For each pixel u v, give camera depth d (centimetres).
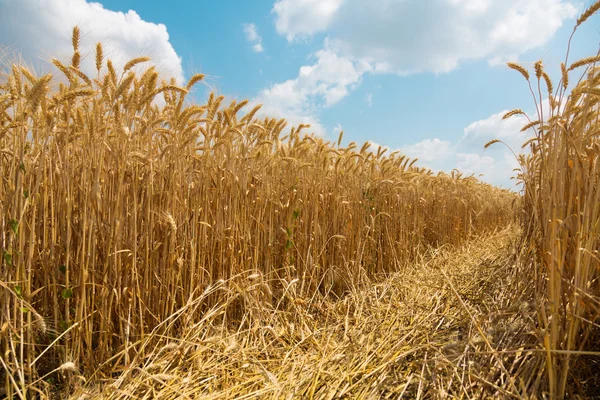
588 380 241
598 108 292
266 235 436
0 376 253
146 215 299
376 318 402
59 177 283
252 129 399
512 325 294
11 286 239
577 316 224
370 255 582
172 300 316
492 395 237
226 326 361
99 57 285
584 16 258
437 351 294
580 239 236
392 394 264
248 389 266
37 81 233
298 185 498
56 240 295
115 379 262
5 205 243
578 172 267
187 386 262
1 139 259
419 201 752
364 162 564
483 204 1123
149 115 300
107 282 279
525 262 379
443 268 587
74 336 261
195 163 375
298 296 430
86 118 274
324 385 273
